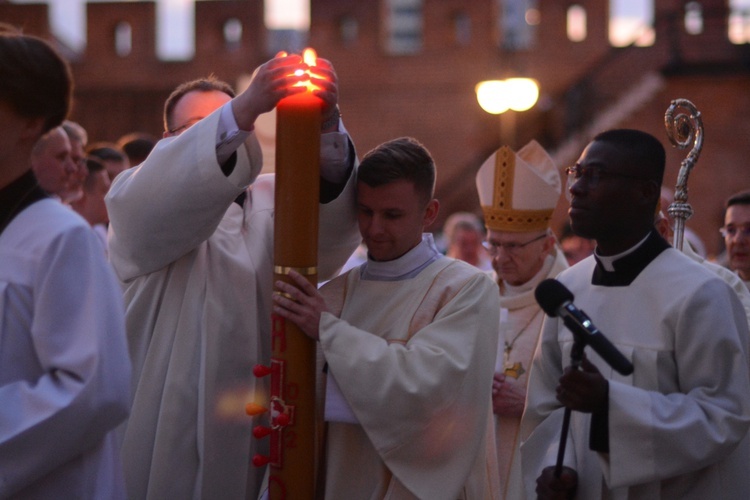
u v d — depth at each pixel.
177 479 2.78
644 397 2.45
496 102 9.93
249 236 2.98
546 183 3.64
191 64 16.33
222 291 2.85
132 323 2.88
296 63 2.47
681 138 3.17
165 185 2.61
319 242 2.87
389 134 16.12
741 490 2.63
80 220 2.04
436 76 16.02
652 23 14.73
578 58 15.50
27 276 1.97
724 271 3.30
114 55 16.52
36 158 3.34
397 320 2.57
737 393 2.47
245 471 2.85
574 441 2.72
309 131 2.45
